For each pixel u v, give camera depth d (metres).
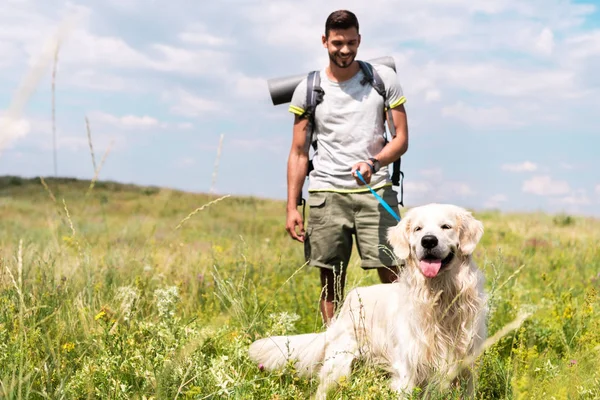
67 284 4.51
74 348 3.40
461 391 3.27
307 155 4.73
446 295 3.51
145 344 3.36
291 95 4.83
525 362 3.48
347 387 3.22
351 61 4.44
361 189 4.48
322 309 4.77
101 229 10.98
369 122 4.47
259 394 3.10
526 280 7.01
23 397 2.71
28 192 26.47
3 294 3.98
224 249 8.58
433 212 3.60
